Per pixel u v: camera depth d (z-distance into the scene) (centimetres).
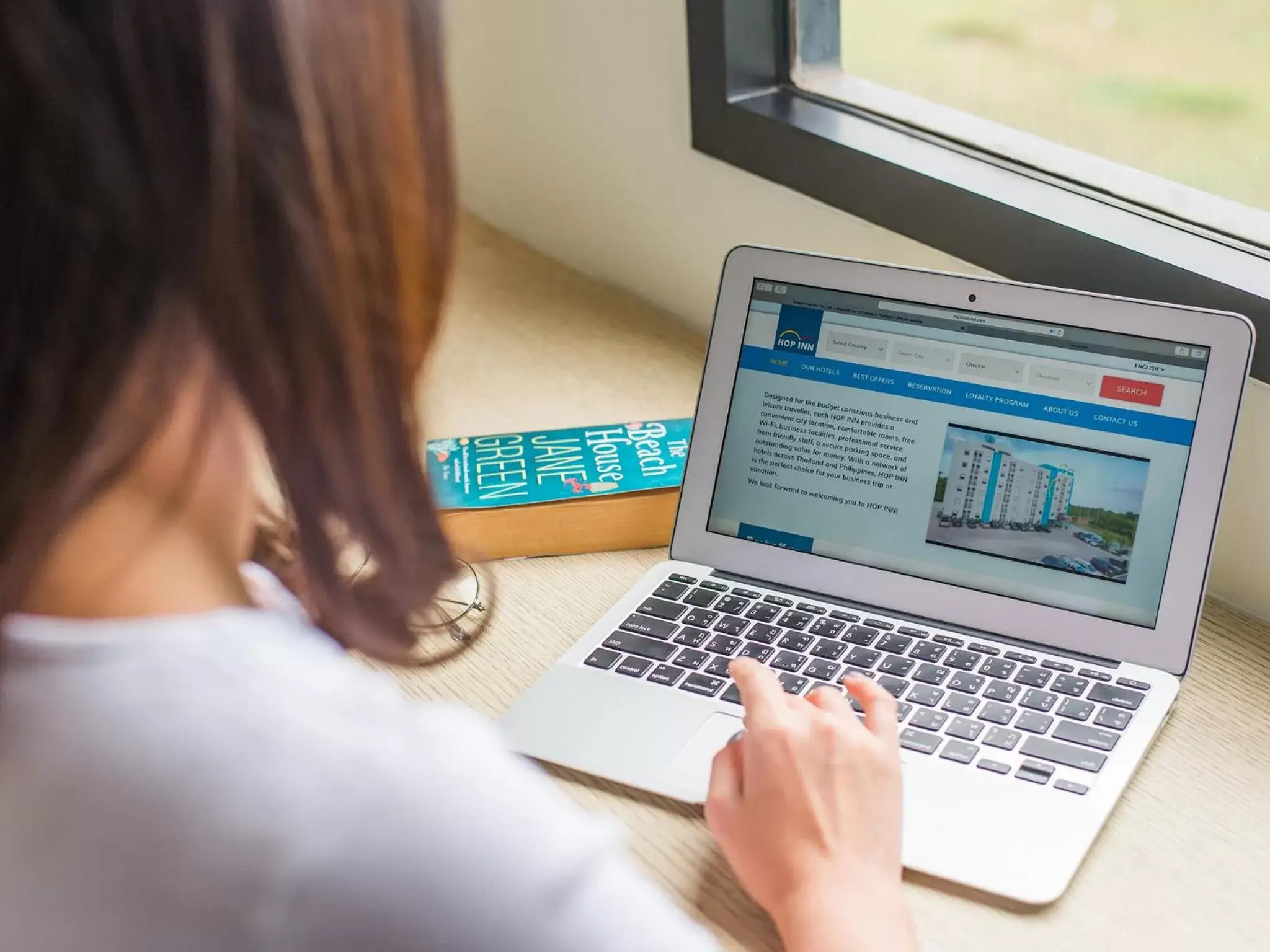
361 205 28
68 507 26
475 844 27
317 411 28
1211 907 56
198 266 25
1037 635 70
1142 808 61
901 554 73
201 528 30
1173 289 75
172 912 27
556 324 111
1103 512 70
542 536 81
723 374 78
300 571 38
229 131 25
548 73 116
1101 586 69
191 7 24
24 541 26
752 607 74
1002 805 59
